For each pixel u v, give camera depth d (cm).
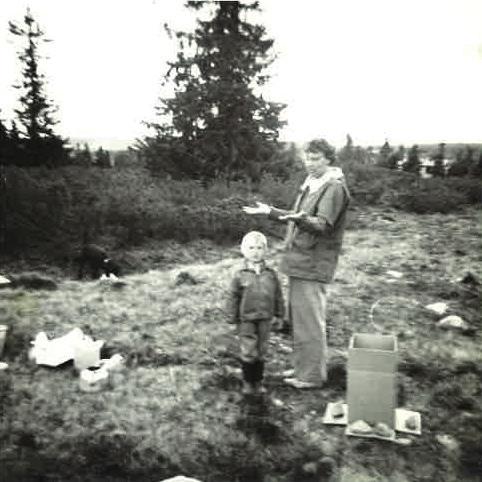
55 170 1252
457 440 313
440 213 1278
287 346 469
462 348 462
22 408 347
